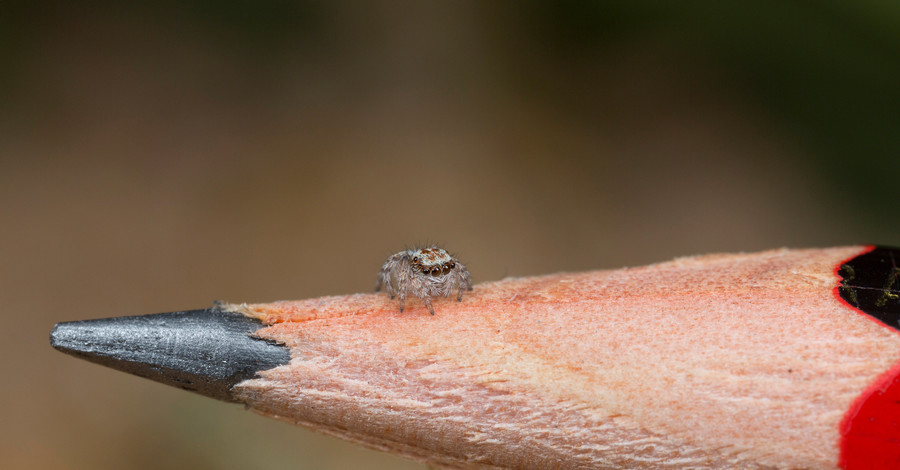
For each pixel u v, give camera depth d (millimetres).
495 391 61
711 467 60
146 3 161
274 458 106
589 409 61
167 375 62
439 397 61
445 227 142
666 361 61
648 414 60
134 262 133
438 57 162
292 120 156
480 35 163
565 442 61
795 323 61
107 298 128
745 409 60
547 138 154
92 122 150
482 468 62
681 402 60
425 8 164
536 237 142
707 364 60
